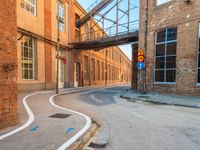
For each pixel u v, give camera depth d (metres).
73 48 21.83
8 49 4.55
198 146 3.78
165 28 12.91
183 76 11.72
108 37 19.02
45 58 15.98
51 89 16.89
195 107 8.43
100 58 35.78
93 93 16.72
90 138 4.34
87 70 27.95
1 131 4.32
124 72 69.19
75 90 18.08
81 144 3.82
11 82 4.70
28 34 13.78
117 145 3.88
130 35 16.98
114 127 5.28
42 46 15.59
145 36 14.27
